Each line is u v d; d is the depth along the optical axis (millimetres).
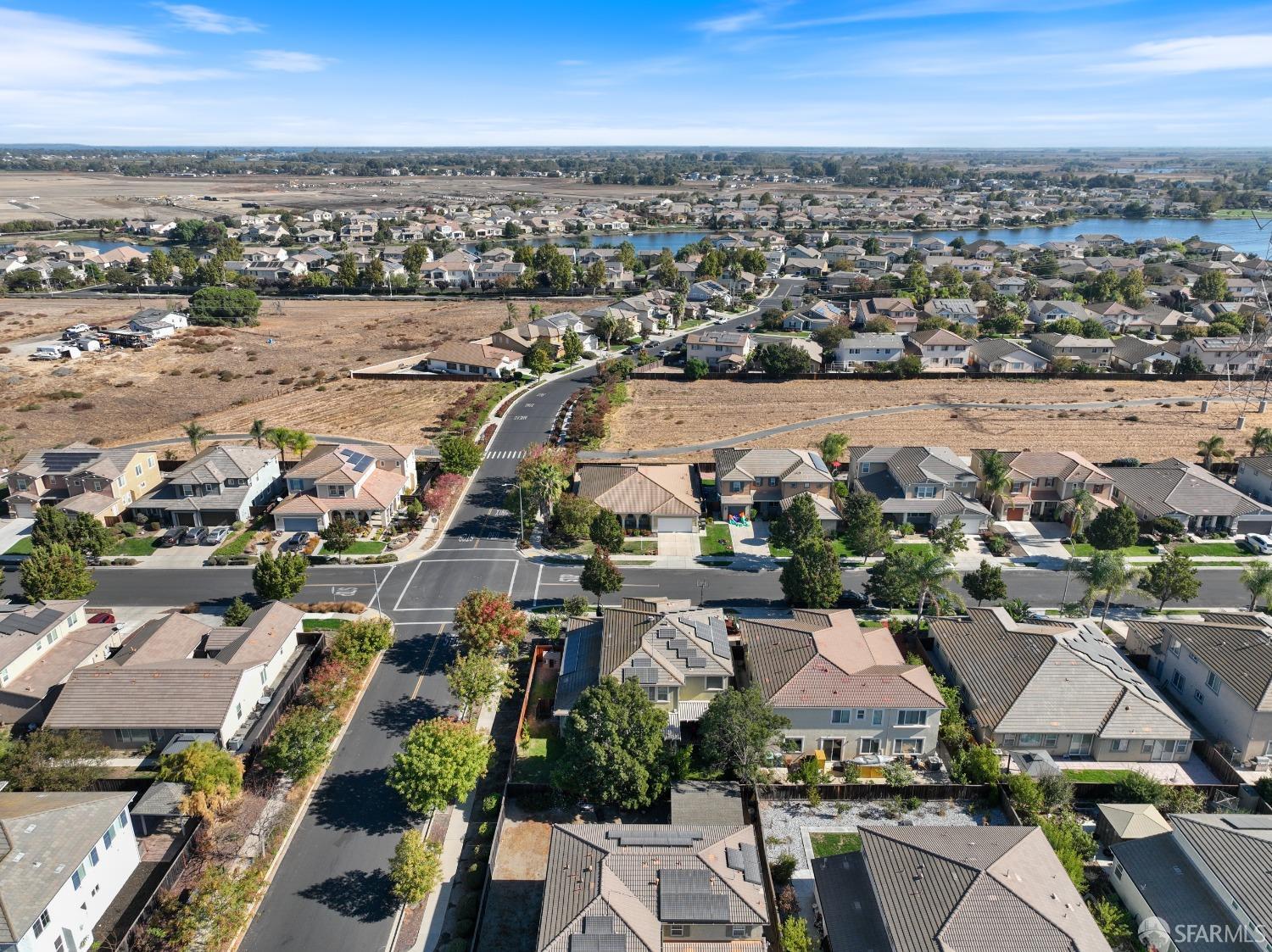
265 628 60594
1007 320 162750
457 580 75125
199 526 84625
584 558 79312
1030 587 74125
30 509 87312
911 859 38938
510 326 156125
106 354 150625
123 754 52375
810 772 49844
